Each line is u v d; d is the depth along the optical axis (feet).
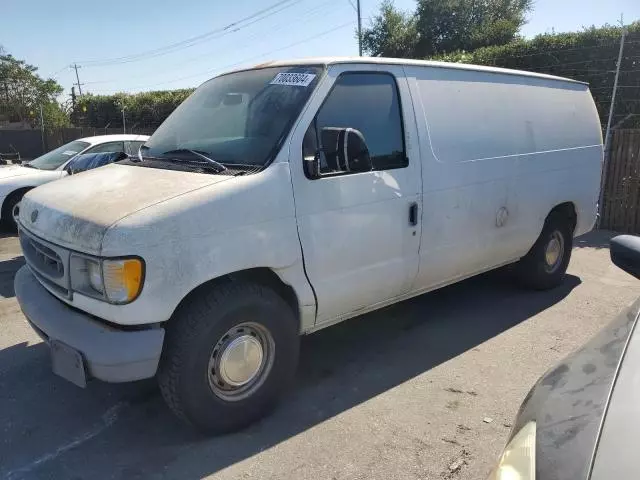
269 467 9.87
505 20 107.14
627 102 31.65
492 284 20.11
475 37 106.73
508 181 15.88
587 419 5.63
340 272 11.84
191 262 9.55
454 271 14.97
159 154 12.73
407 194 12.94
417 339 15.35
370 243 12.30
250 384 10.94
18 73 139.95
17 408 11.90
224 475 9.67
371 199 12.16
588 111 19.81
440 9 110.83
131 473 9.77
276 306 10.85
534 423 6.11
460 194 14.34
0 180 28.19
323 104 11.58
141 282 9.11
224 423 10.62
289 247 10.82
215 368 10.34
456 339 15.34
